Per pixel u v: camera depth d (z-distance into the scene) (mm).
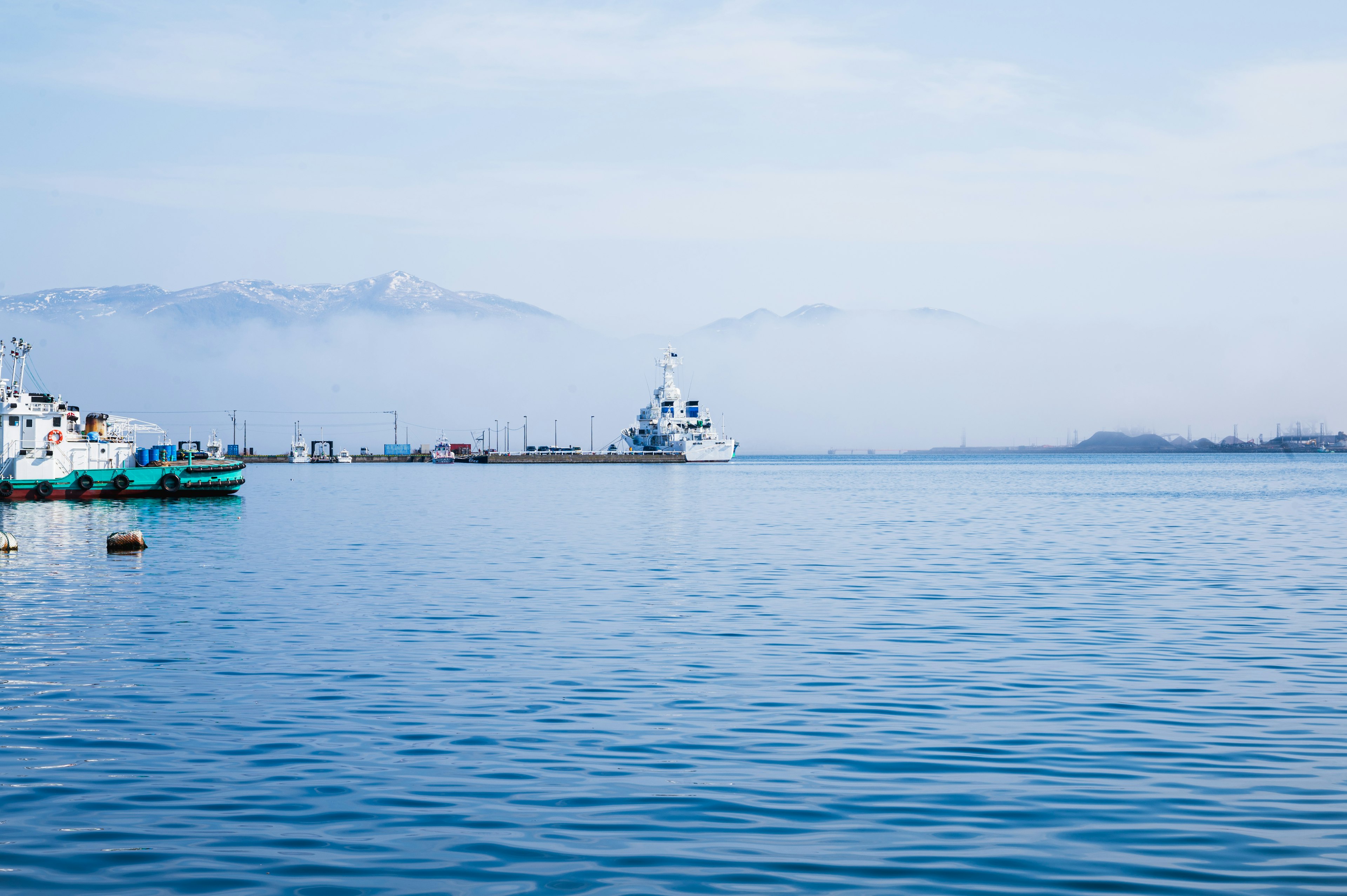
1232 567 49375
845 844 13828
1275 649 28156
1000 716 20797
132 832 14242
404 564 51125
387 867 13062
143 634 30453
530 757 17844
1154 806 15320
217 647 28328
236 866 13062
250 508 101812
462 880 12641
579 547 60656
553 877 12742
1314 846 13695
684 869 12977
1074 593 40188
